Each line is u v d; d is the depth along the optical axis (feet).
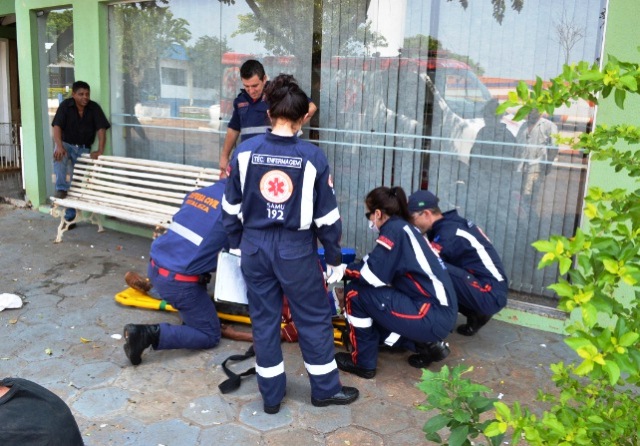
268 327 10.16
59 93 24.09
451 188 15.61
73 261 18.58
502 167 14.80
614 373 3.90
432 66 15.33
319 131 17.33
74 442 5.41
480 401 5.42
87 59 21.89
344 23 16.39
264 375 10.23
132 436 9.70
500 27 14.28
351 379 11.73
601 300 4.18
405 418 10.39
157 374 11.71
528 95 4.66
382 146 16.39
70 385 11.21
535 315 14.30
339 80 16.76
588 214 4.85
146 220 17.34
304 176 9.39
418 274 11.04
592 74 4.37
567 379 5.95
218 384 11.38
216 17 18.93
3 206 25.88
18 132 33.55
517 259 14.96
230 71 18.97
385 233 11.02
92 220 22.34
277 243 9.73
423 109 15.66
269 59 17.99
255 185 9.53
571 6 13.38
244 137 16.80
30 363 12.03
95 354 12.48
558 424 4.60
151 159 21.58
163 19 20.22
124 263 18.52
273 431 9.93
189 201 12.30
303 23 17.11
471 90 14.90
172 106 20.65
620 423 4.95
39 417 5.16
